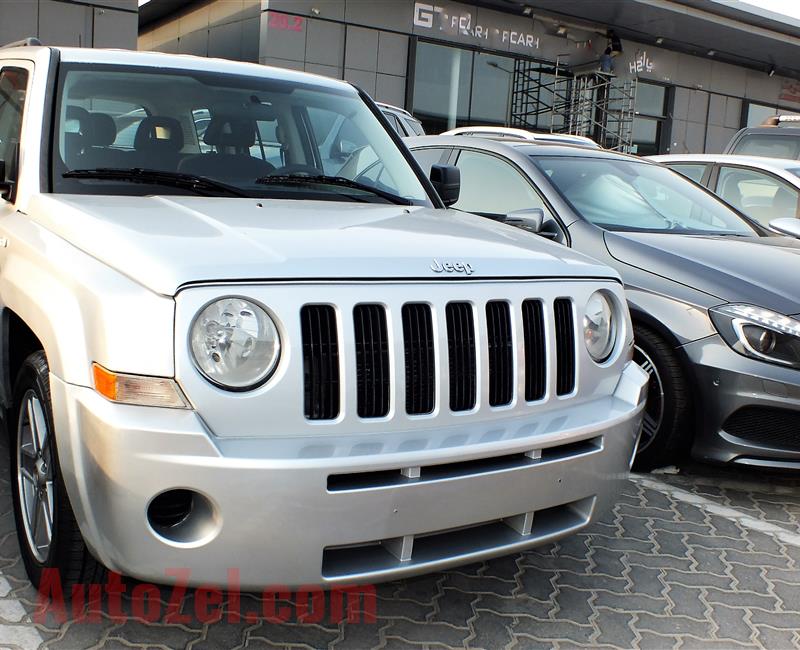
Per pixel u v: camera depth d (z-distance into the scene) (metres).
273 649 2.61
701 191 5.62
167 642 2.60
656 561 3.42
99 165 3.20
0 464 3.84
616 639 2.81
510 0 19.50
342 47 18.30
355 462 2.24
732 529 3.79
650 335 4.25
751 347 3.95
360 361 2.38
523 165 5.20
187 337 2.19
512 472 2.51
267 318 2.27
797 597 3.18
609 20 20.94
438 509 2.39
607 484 2.82
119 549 2.24
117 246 2.41
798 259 4.49
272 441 2.25
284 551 2.22
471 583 3.14
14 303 2.76
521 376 2.68
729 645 2.82
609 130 22.12
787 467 4.02
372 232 2.79
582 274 2.92
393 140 4.09
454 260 2.63
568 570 3.29
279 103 3.78
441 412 2.50
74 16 15.81
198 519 2.25
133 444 2.15
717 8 20.44
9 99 3.63
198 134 3.48
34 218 2.95
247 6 18.16
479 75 20.27
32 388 2.70
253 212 2.92
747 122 25.72
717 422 4.06
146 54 3.71
